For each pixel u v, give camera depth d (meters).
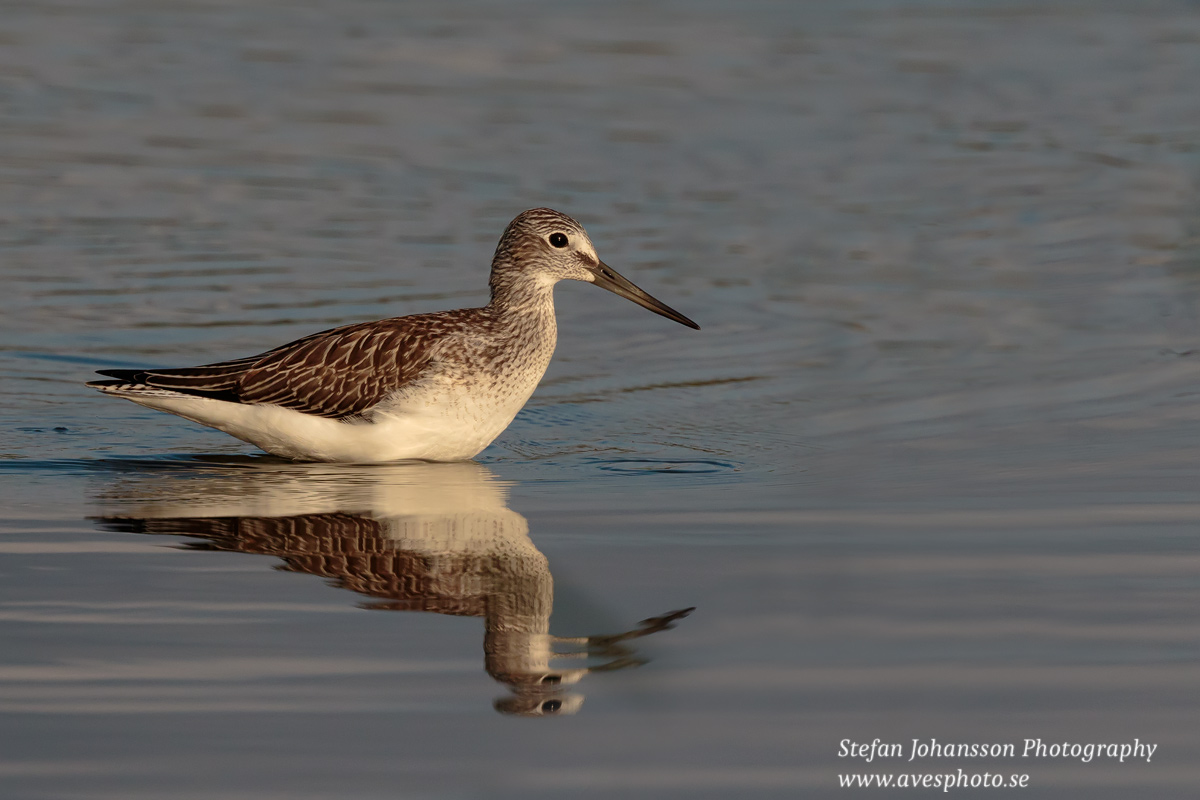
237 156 24.92
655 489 12.28
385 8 36.41
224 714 7.70
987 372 15.97
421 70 30.78
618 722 7.70
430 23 34.88
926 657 8.53
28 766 7.11
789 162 25.22
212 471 12.95
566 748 7.39
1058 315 18.02
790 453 13.45
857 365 16.38
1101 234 21.52
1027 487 12.03
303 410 13.31
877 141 26.56
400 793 6.90
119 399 15.44
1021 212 22.62
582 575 9.95
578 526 11.14
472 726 7.62
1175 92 30.20
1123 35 35.28
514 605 9.37
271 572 10.00
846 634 8.84
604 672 8.33
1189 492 11.73
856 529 10.98
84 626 8.89
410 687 8.09
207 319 17.66
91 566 10.06
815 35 34.66
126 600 9.37
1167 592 9.50
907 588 9.65
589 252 13.95
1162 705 7.89
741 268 20.05
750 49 33.12
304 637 8.78
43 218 21.50
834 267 20.14
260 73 30.31
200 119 27.03
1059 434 13.72
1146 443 13.30
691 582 9.80
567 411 15.08
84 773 7.04
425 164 24.62
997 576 9.85
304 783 6.98
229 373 13.46
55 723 7.55
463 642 8.75
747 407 15.05
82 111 27.33
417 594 9.60
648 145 25.95
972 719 7.73
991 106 29.08
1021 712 7.81
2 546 10.48
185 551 10.46
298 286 18.92
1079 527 10.90
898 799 6.94
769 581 9.79
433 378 13.23
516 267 13.75
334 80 29.91
